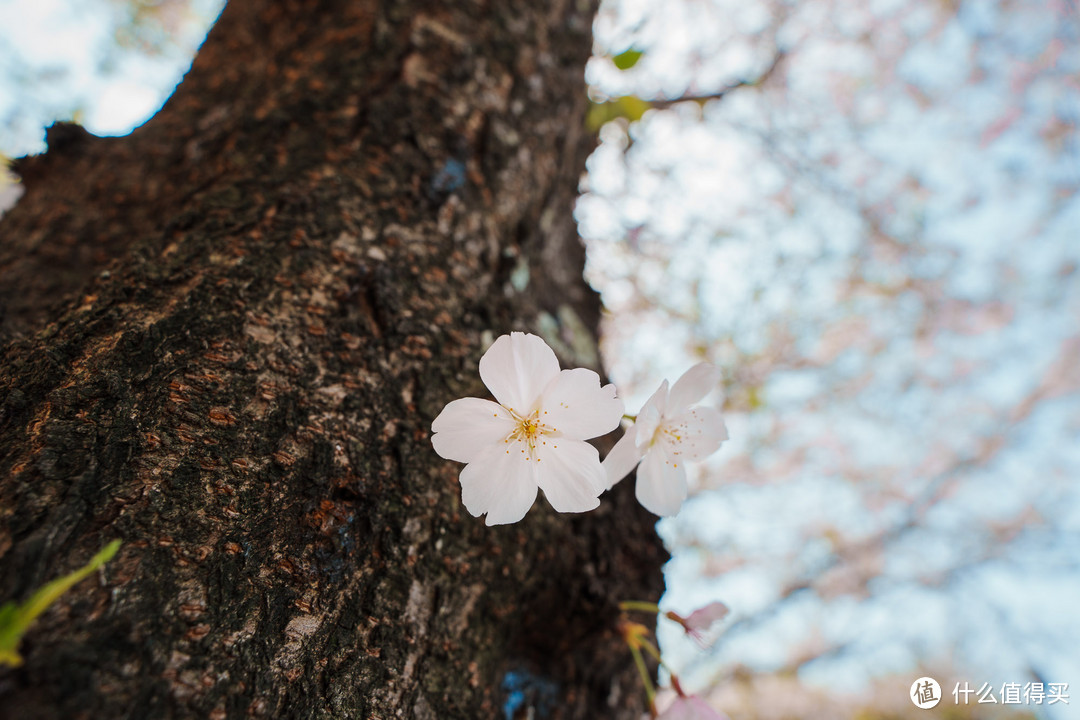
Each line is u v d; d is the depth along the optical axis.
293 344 0.14
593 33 0.27
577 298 0.24
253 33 0.23
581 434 0.14
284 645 0.12
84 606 0.10
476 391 0.16
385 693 0.13
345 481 0.14
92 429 0.12
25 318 0.17
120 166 0.20
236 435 0.13
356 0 0.21
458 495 0.15
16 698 0.09
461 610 0.14
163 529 0.11
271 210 0.16
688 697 0.16
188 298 0.14
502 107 0.21
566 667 0.17
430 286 0.17
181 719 0.10
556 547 0.16
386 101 0.19
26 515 0.11
